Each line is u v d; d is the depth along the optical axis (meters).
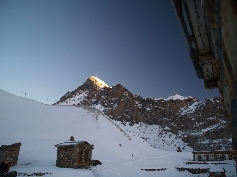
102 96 189.88
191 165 45.75
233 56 1.09
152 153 75.00
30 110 77.94
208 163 46.75
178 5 3.91
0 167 15.23
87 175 23.78
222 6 1.16
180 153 78.38
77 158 28.16
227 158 50.09
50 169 24.36
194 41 4.55
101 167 33.72
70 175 21.91
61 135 63.28
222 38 1.21
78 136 66.69
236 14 1.01
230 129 2.69
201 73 5.96
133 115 161.00
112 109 160.62
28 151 41.53
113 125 92.38
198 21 3.89
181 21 4.19
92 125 81.69
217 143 103.19
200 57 4.86
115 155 57.59
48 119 75.50
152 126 155.25
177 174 39.38
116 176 31.08
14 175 15.05
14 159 26.97
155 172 39.88
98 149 58.41
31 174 20.59
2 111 67.44
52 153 43.84
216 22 1.56
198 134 125.00
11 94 89.06
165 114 170.50
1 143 42.59
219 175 29.11
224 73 1.43
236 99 1.16
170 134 136.50
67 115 86.75
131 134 97.00
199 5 3.55
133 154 66.50
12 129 56.22
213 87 5.93
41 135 58.34
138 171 38.91
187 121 153.25
